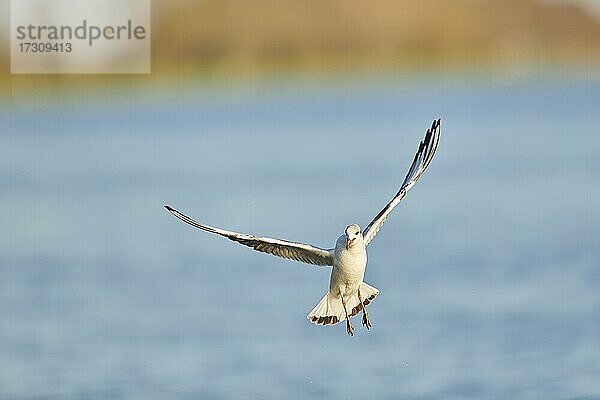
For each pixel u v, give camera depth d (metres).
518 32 110.38
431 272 26.69
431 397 17.48
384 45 106.81
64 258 30.22
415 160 13.20
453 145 51.00
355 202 36.00
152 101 76.50
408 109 69.19
